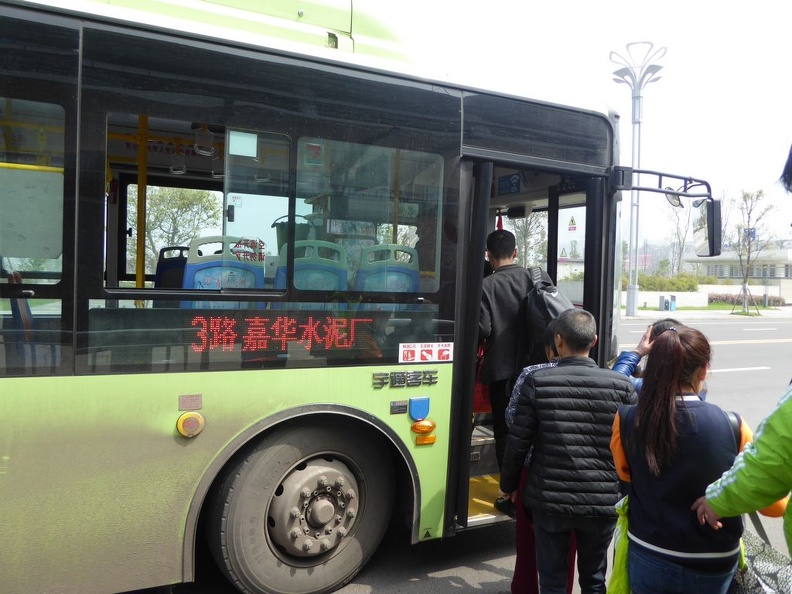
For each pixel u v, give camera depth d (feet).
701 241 13.94
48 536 8.71
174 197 13.03
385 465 11.46
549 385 9.11
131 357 9.10
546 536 9.29
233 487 9.99
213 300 9.63
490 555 13.38
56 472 8.71
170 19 9.37
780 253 171.63
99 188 8.93
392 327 11.07
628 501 7.48
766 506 6.05
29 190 8.61
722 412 7.11
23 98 8.56
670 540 6.91
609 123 13.51
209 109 9.59
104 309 8.96
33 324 8.60
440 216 11.52
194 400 9.48
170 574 9.48
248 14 10.30
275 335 10.08
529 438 9.21
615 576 7.71
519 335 13.19
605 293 13.82
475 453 14.05
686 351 7.02
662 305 113.50
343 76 10.62
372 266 10.91
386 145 11.00
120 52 9.04
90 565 8.97
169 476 9.36
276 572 10.50
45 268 8.67
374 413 10.91
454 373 11.71
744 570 7.36
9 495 8.48
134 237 13.23
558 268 15.60
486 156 11.97
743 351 52.24
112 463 9.01
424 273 11.39
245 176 9.93
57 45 8.71
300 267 10.32
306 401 10.30
